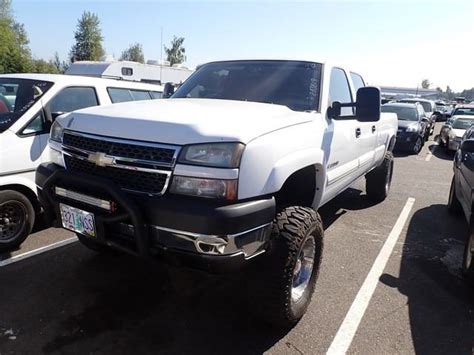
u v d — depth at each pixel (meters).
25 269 3.81
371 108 3.37
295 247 2.74
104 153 2.56
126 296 3.40
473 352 2.87
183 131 2.38
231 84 3.94
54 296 3.35
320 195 3.47
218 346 2.81
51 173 2.93
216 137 2.33
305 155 2.93
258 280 2.74
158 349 2.75
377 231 5.37
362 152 4.91
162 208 2.33
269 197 2.55
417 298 3.60
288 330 3.03
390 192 7.84
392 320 3.23
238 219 2.29
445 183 9.12
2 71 55.81
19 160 4.18
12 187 4.20
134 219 2.37
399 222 5.81
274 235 2.74
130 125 2.54
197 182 2.32
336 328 3.09
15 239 4.22
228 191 2.30
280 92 3.71
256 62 4.13
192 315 3.16
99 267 3.89
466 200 4.80
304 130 3.04
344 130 3.97
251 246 2.44
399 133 14.18
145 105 3.07
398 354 2.82
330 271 4.06
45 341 2.77
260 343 2.86
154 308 3.23
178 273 3.43
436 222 5.89
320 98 3.61
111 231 2.61
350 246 4.78
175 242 2.36
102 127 2.64
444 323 3.22
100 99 5.25
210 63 4.43
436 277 4.04
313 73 3.81
